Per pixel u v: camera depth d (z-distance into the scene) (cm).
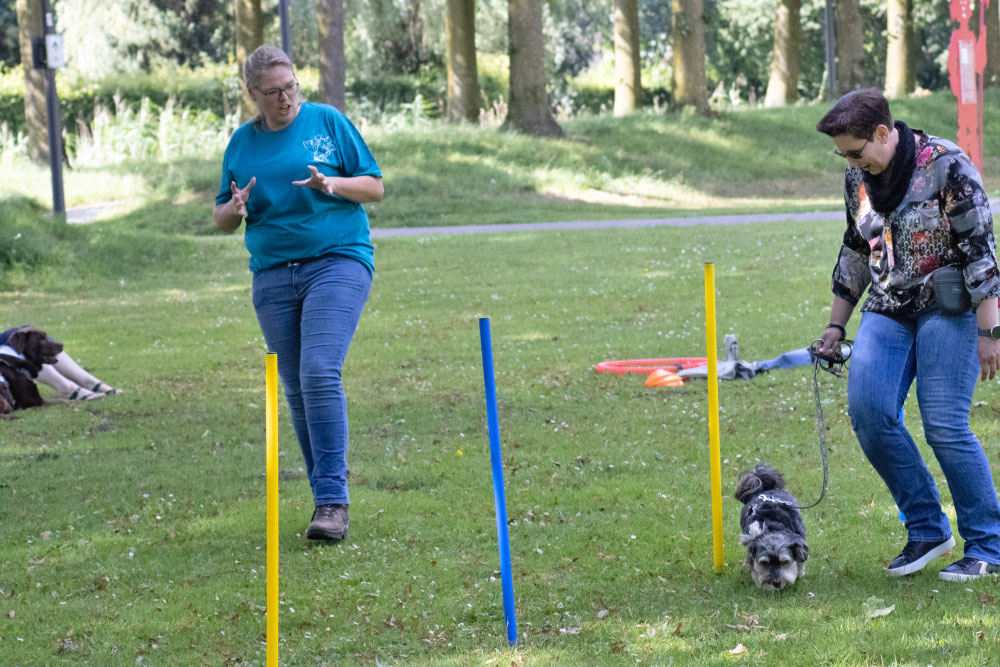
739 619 585
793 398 1110
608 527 762
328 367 747
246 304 2041
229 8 6372
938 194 589
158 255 2645
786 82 5509
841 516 754
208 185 3744
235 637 604
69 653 591
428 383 1290
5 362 1230
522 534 758
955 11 3209
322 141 761
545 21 6372
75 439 1097
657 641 563
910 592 607
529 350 1469
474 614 621
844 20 5084
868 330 625
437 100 6172
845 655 527
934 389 607
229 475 947
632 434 1020
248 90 756
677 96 4847
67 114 5334
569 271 2205
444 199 3631
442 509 826
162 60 6006
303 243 759
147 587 688
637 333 1547
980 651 520
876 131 582
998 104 5228
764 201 4000
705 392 1169
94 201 3712
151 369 1455
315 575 695
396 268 2384
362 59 6188
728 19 7138
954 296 594
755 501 652
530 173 4009
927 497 629
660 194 4031
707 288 648
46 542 781
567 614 611
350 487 892
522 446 1004
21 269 2377
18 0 4306
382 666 554
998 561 619
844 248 660
